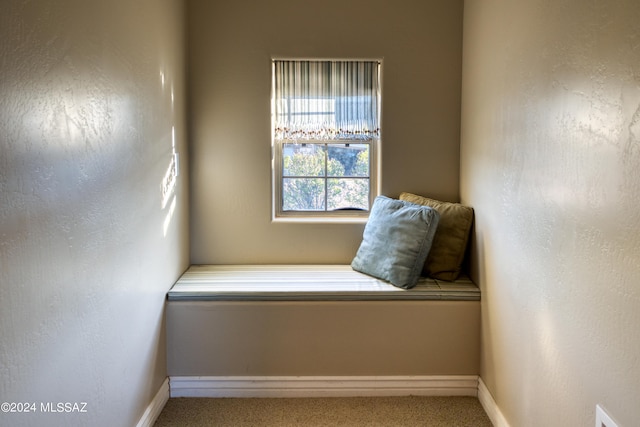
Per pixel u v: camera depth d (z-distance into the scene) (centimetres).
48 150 132
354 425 229
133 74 194
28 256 124
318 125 292
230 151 288
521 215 194
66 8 140
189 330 250
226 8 281
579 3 149
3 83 113
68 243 143
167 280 247
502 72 215
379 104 290
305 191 302
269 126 287
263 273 277
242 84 284
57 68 136
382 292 248
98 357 165
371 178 300
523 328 193
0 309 113
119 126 179
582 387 149
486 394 239
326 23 282
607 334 135
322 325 251
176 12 257
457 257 263
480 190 249
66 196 142
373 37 283
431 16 282
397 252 255
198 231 293
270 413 240
